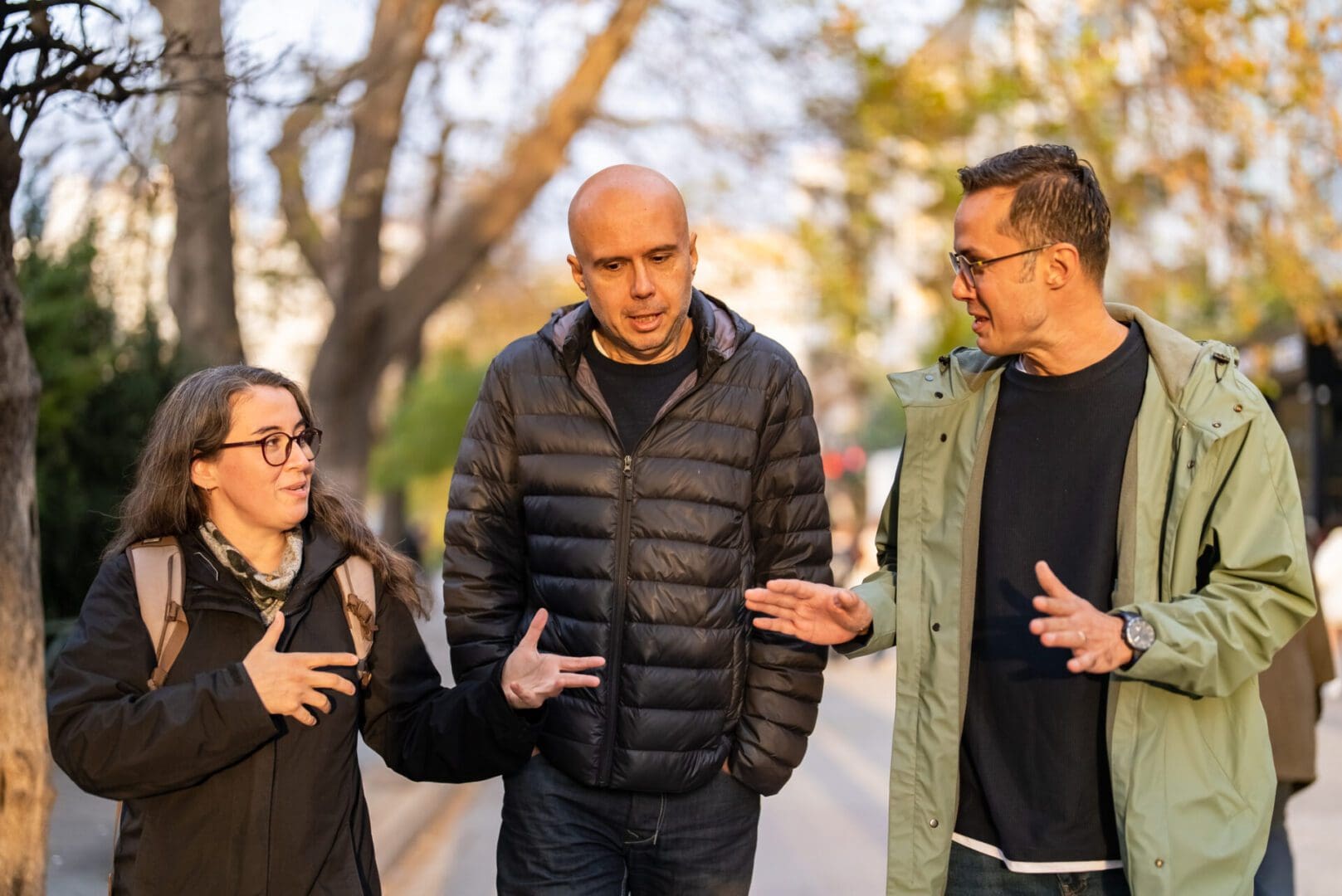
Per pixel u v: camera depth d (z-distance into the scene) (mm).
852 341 15281
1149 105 10805
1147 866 2863
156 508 2859
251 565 2875
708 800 3568
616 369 3574
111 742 2650
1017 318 3047
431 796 7957
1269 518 2900
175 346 10602
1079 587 3051
